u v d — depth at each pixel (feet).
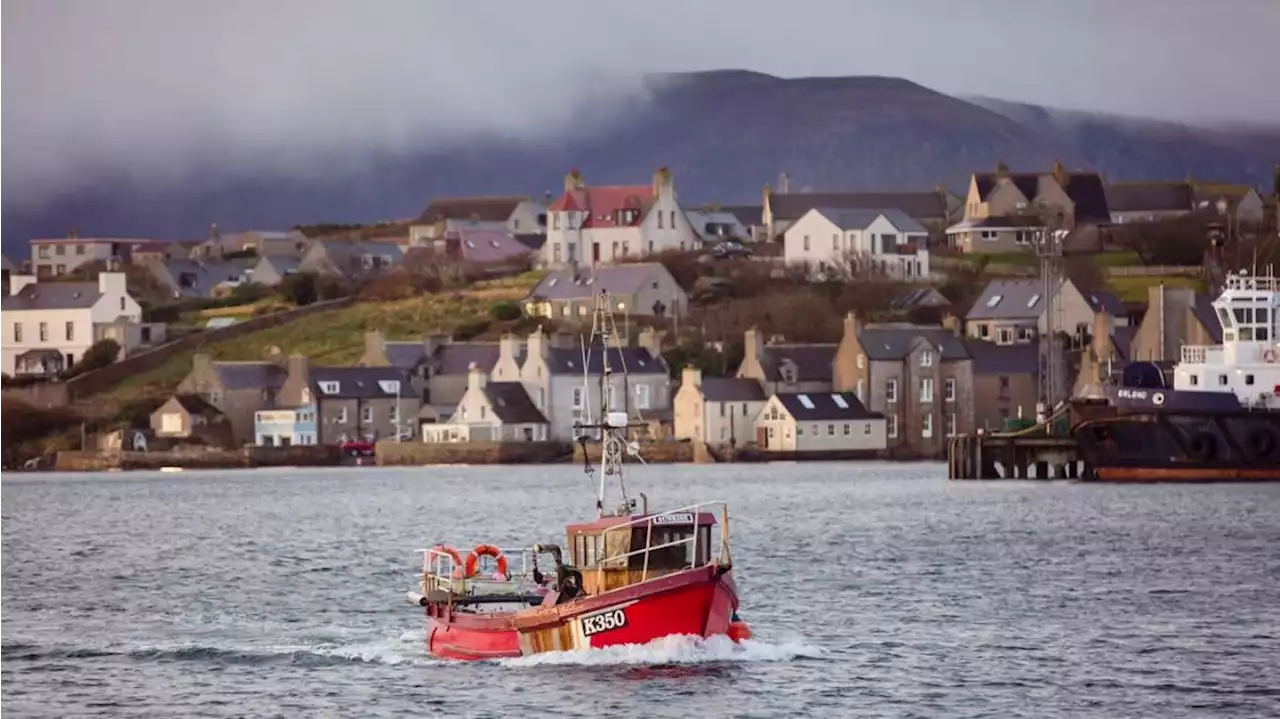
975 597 350.02
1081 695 252.83
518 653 258.98
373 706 244.83
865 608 335.26
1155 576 380.37
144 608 353.92
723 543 256.32
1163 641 294.25
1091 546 443.73
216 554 466.29
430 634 276.41
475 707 240.53
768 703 242.99
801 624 314.35
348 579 398.01
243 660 280.72
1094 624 312.71
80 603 363.97
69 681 268.41
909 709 243.40
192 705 251.19
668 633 252.83
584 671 253.65
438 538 499.51
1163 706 246.47
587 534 256.93
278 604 355.56
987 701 248.73
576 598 255.29
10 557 466.29
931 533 484.33
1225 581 369.91
